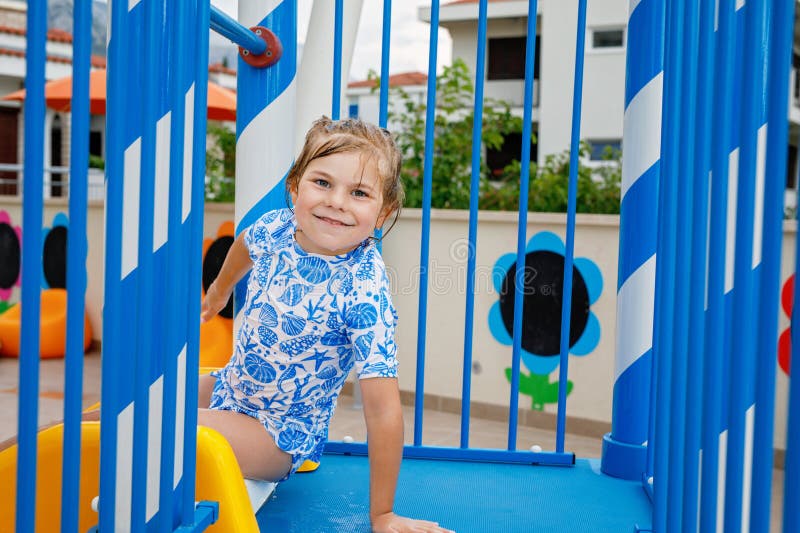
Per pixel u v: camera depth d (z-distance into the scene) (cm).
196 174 107
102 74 655
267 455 139
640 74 186
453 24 1554
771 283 79
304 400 142
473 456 192
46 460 118
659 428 140
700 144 95
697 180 95
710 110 96
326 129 136
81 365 92
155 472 112
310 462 176
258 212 182
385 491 133
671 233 116
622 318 188
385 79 186
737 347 85
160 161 111
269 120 180
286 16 180
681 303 102
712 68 95
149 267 101
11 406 493
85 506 116
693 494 97
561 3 1380
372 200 131
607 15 1349
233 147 721
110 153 96
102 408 98
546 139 1405
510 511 158
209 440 121
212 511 116
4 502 119
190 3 106
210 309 169
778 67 78
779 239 79
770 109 79
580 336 467
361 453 189
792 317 76
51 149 1358
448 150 598
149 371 103
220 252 561
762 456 80
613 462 184
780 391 379
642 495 171
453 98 644
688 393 97
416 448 193
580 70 184
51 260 710
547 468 189
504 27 1528
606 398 462
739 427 85
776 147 79
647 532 127
